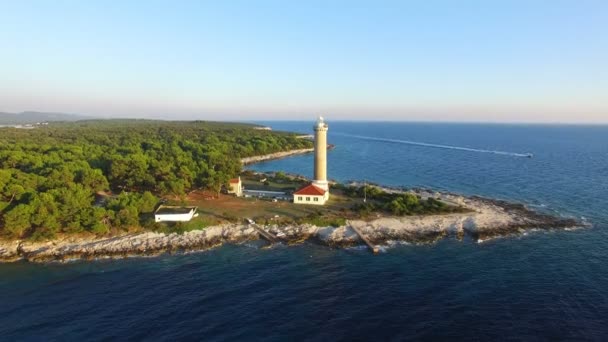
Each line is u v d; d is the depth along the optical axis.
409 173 147.50
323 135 96.31
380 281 55.12
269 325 44.16
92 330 43.34
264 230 74.44
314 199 91.81
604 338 41.28
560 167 157.75
